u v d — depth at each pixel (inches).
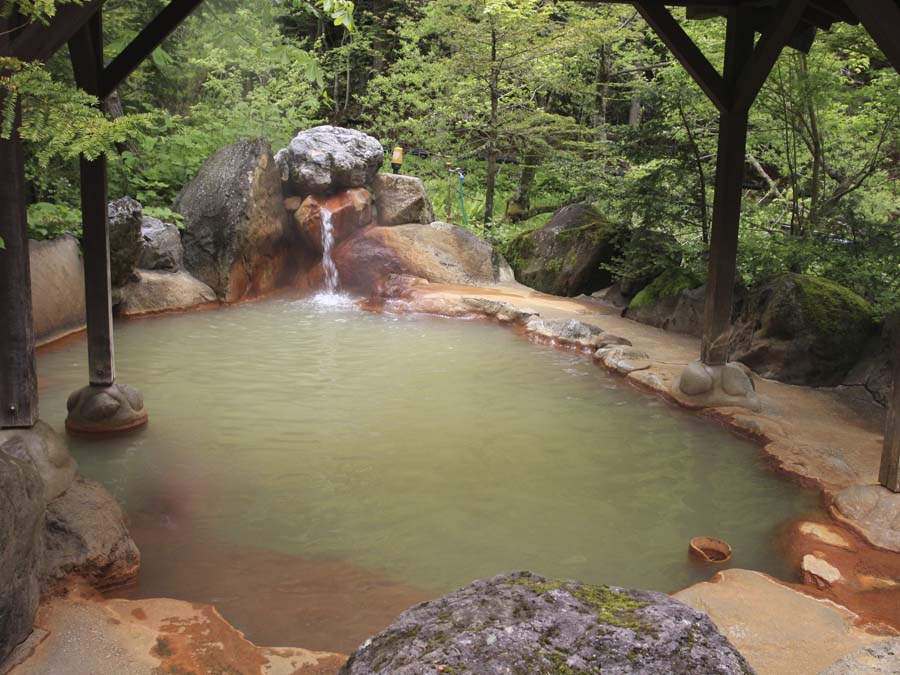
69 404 251.3
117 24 439.2
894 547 180.4
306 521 191.2
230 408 277.0
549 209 699.4
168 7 226.7
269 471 221.6
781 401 292.8
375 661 65.6
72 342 364.5
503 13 542.6
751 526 195.6
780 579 169.8
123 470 219.3
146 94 558.9
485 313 454.0
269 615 149.0
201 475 217.8
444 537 184.4
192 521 189.5
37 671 119.0
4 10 126.5
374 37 849.5
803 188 455.5
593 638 64.1
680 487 218.8
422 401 292.0
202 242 480.7
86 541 155.4
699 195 458.6
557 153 585.0
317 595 156.9
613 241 504.4
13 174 158.9
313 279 528.7
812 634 140.6
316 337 394.9
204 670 123.2
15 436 165.0
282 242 519.5
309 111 679.1
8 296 162.7
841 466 228.4
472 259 537.3
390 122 741.3
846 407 289.7
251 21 543.8
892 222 358.9
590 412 284.2
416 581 163.6
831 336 312.3
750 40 266.4
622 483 220.8
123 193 512.4
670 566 174.1
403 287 489.4
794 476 224.7
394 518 194.1
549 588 72.3
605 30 571.5
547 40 561.9
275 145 620.1
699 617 68.0
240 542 179.3
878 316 312.8
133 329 398.0
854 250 354.6
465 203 710.5
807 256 357.7
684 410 288.5
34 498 129.3
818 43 375.9
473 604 70.2
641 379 319.6
